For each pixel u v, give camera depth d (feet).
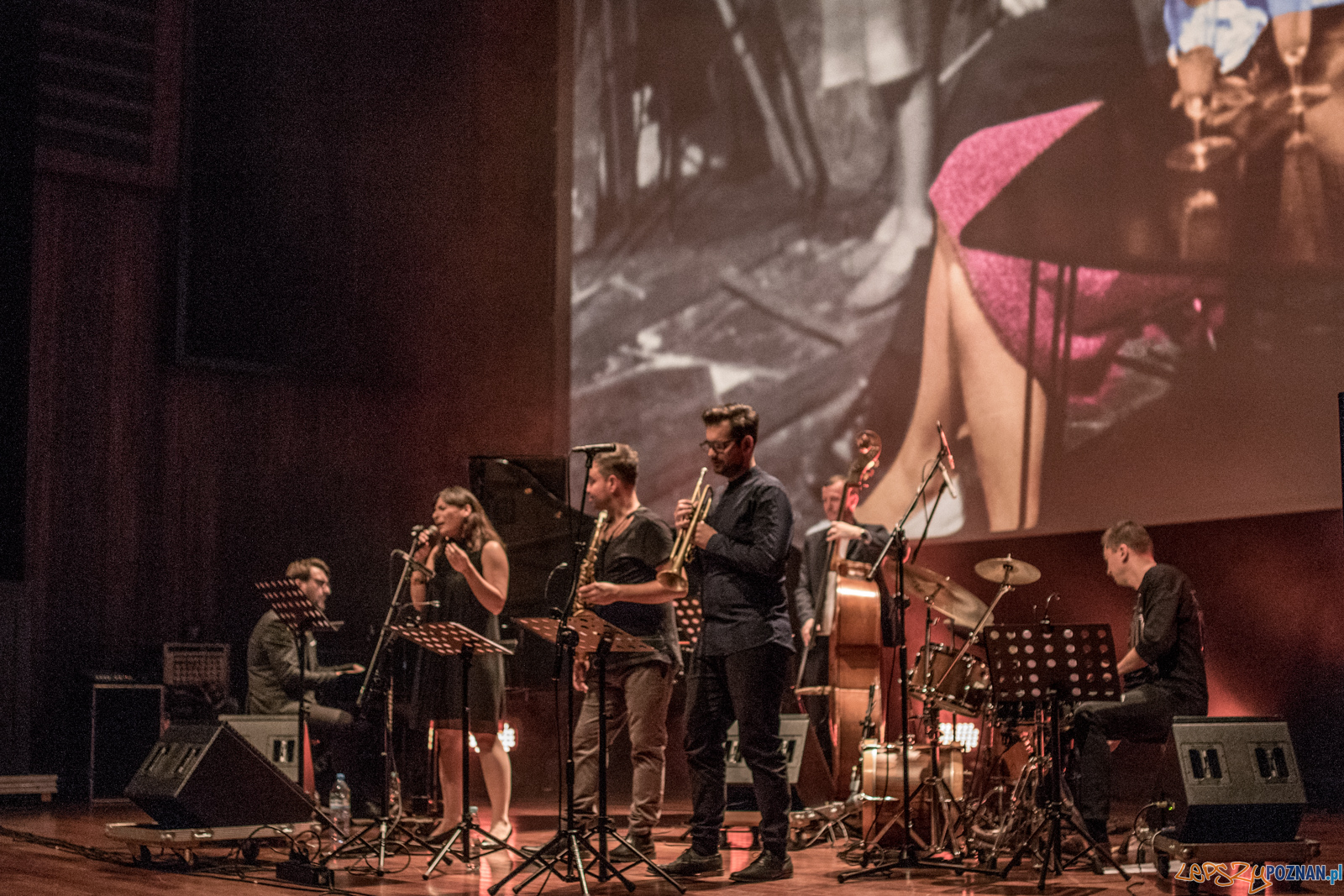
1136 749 25.44
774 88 28.99
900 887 13.43
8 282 27.58
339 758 21.59
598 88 32.27
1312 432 20.57
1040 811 14.82
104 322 28.19
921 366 26.05
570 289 32.48
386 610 30.71
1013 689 13.69
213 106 29.19
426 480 31.73
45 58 27.73
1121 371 22.98
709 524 14.11
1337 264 20.45
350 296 30.91
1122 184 23.26
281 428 30.07
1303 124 20.98
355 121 31.17
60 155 27.73
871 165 27.30
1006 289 24.76
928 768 15.51
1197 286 22.08
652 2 31.27
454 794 16.25
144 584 28.09
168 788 15.15
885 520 26.32
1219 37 22.06
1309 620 23.81
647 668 14.85
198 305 28.76
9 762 25.95
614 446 15.01
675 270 30.27
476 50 33.22
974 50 25.75
